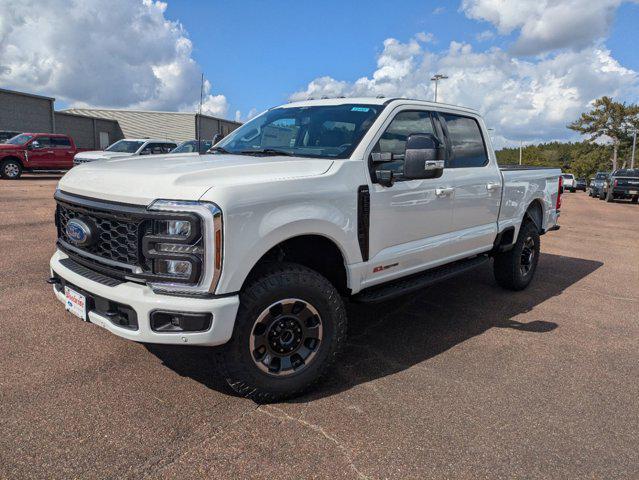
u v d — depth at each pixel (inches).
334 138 153.0
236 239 111.0
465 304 215.6
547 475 102.0
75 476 96.0
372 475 99.8
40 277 220.8
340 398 129.6
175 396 126.5
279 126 171.5
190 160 138.6
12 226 344.8
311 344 129.6
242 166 124.0
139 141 741.3
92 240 122.6
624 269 302.8
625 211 778.2
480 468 103.3
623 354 165.9
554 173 259.1
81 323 170.1
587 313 209.0
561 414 125.6
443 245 176.1
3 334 159.2
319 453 105.9
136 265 114.0
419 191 161.3
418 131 169.2
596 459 107.8
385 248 152.7
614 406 130.6
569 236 442.9
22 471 96.7
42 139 827.4
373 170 146.6
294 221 121.3
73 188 130.4
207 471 99.0
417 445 110.0
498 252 217.0
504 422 120.8
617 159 2918.3
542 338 177.9
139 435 109.7
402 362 153.3
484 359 157.5
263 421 117.1
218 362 118.6
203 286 109.7
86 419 114.8
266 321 120.3
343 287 144.6
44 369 137.6
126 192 115.2
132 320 113.0
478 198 192.1
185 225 109.0
